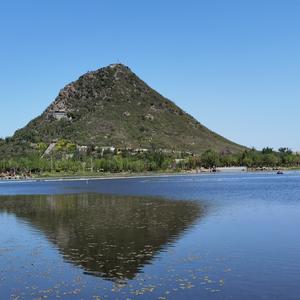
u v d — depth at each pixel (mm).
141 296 27078
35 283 30047
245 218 60906
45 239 46375
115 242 43844
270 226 52969
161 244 42406
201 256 36938
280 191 122125
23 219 64250
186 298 26688
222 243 42375
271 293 27484
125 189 142250
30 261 36344
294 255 37031
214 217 62438
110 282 29953
